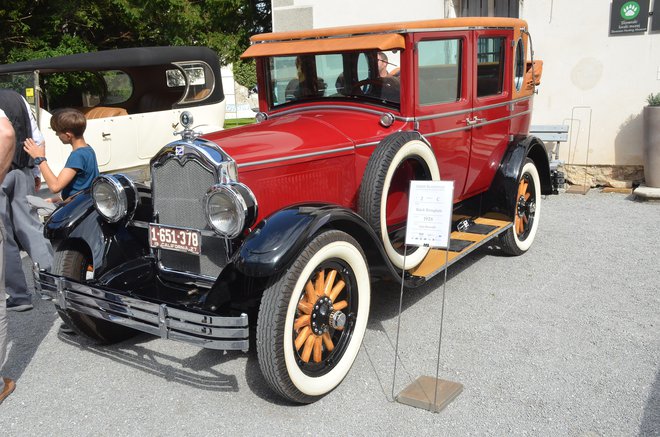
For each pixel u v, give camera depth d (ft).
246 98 65.31
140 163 27.53
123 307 10.48
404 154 12.16
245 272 9.54
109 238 12.37
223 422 10.04
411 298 14.98
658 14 23.52
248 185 10.96
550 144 26.48
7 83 23.93
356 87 13.89
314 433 9.62
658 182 23.65
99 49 50.96
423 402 10.14
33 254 15.16
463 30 14.42
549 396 10.39
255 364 12.08
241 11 54.60
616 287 15.15
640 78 24.32
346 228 11.20
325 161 12.22
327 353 11.07
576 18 25.03
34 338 13.60
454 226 16.14
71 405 10.73
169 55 27.17
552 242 18.98
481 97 15.62
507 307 14.20
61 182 14.62
